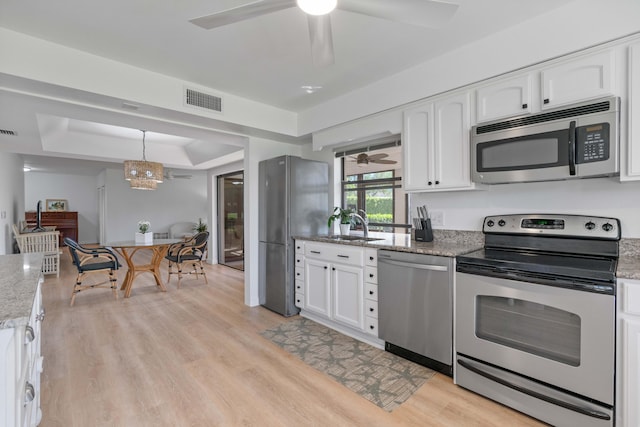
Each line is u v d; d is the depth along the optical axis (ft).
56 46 7.13
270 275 11.91
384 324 8.27
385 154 10.84
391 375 7.24
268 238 11.99
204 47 7.35
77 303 12.76
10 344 2.88
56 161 22.99
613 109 5.48
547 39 6.17
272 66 8.34
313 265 10.51
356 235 11.06
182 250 15.88
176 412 5.94
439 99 8.01
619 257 6.16
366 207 11.89
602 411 4.93
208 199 23.21
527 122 6.48
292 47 7.38
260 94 10.29
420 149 8.40
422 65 8.22
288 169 11.24
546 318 5.54
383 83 9.14
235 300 13.26
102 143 17.93
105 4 5.77
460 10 6.08
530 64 6.41
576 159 5.83
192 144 19.53
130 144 18.95
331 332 9.78
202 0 5.67
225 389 6.70
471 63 7.28
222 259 22.34
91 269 13.12
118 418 5.75
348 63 8.21
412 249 7.61
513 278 5.85
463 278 6.61
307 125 11.69
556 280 5.35
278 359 8.03
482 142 7.11
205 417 5.81
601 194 6.44
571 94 5.94
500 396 6.05
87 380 6.99
